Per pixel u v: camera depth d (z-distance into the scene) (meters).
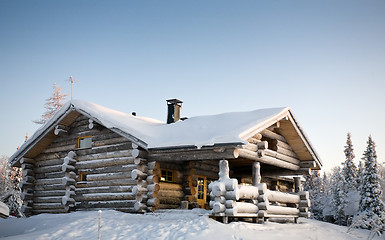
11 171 42.75
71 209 16.36
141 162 14.35
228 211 11.54
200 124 14.76
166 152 13.77
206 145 11.98
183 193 15.78
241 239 10.06
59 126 17.02
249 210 12.38
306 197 15.77
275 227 12.55
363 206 28.83
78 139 17.19
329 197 40.84
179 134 14.02
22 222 13.19
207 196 17.00
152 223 11.41
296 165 16.30
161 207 14.75
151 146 13.71
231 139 11.55
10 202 26.17
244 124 12.78
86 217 12.91
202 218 11.37
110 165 15.51
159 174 15.06
